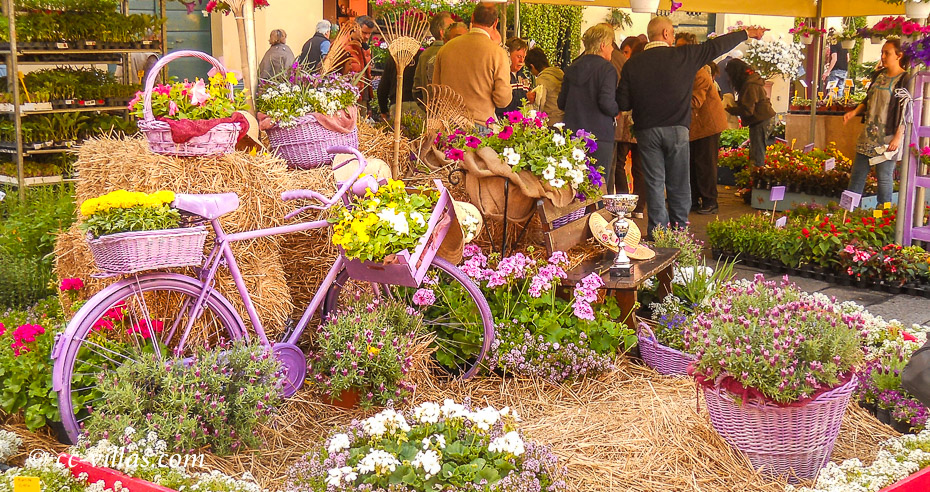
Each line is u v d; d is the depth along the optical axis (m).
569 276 4.77
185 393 3.58
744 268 7.45
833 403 3.55
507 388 4.39
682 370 4.52
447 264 4.41
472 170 4.84
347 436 3.25
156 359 3.68
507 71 6.20
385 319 4.29
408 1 10.50
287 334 4.25
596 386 4.44
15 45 7.48
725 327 3.56
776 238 7.30
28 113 7.66
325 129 5.16
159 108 4.20
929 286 6.54
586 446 3.80
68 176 7.82
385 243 3.89
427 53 7.61
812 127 11.41
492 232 5.14
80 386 3.76
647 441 3.82
